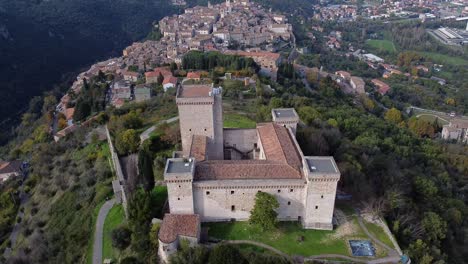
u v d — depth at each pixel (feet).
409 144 504.43
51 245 309.22
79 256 284.41
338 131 423.64
